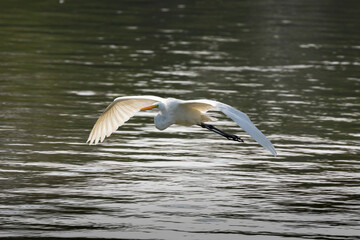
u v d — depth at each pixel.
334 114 17.95
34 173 12.45
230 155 14.12
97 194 11.50
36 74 21.44
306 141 15.28
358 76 23.36
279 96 19.77
